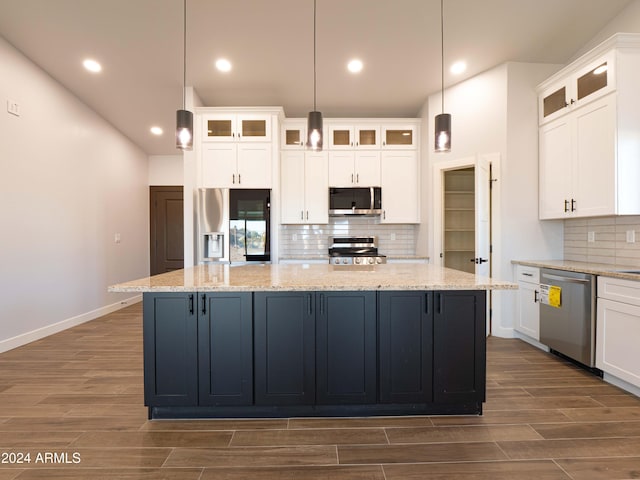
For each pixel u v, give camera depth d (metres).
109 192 5.26
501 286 1.97
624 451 1.85
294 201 4.91
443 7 3.05
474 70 3.96
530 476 1.67
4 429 2.08
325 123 4.91
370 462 1.77
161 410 2.21
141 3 2.97
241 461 1.78
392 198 4.92
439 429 2.07
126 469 1.72
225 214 4.31
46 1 2.95
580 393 2.51
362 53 3.66
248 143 4.49
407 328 2.16
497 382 2.70
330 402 2.16
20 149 3.62
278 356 2.15
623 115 2.78
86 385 2.69
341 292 2.15
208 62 3.78
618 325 2.53
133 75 4.02
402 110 5.01
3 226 3.42
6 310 3.47
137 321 4.72
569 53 3.67
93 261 4.87
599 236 3.38
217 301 2.13
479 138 4.02
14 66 3.53
